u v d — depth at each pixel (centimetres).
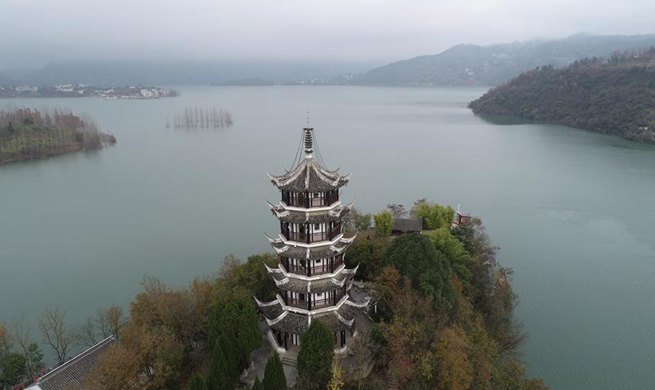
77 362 7731
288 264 7156
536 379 8481
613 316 11169
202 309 7956
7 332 9269
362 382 6656
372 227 12800
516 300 11831
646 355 9769
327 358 6419
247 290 8262
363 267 9444
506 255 14588
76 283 12938
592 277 13100
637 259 14275
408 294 7556
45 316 10644
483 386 7081
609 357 9700
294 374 6956
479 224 14025
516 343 9931
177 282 12850
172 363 6931
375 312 8262
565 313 11281
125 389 6550
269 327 7794
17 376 8200
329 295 7256
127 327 7750
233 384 6562
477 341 8062
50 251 14938
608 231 16538
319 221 6731
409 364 6706
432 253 8338
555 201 19925
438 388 6756
